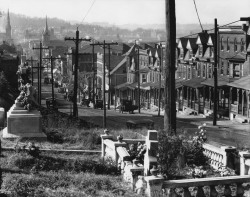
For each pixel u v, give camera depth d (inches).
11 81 3016.7
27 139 808.3
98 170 612.7
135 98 3545.8
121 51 5477.4
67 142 820.6
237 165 618.5
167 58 743.1
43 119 1094.4
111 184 537.6
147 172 521.3
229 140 1282.0
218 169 610.9
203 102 2356.1
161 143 605.9
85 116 2337.6
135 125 1467.8
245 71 2060.8
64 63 6220.5
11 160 601.9
